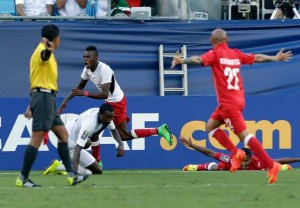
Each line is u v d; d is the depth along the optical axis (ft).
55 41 108.58
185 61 118.52
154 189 109.29
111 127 145.38
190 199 96.89
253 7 192.24
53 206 90.48
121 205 91.09
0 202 94.58
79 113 159.74
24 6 183.01
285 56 122.62
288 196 99.96
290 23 179.32
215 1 190.39
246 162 149.28
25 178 112.47
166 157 161.07
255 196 100.01
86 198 98.17
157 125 161.38
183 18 184.55
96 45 176.24
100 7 183.01
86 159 139.64
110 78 149.18
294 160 155.74
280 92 178.40
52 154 158.71
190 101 161.89
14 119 158.30
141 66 177.58
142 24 177.58
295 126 162.81
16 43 174.81
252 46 178.91
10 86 174.70
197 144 161.58
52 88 110.01
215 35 120.98
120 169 159.22
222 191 106.22
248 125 162.30
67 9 183.73
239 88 120.67
